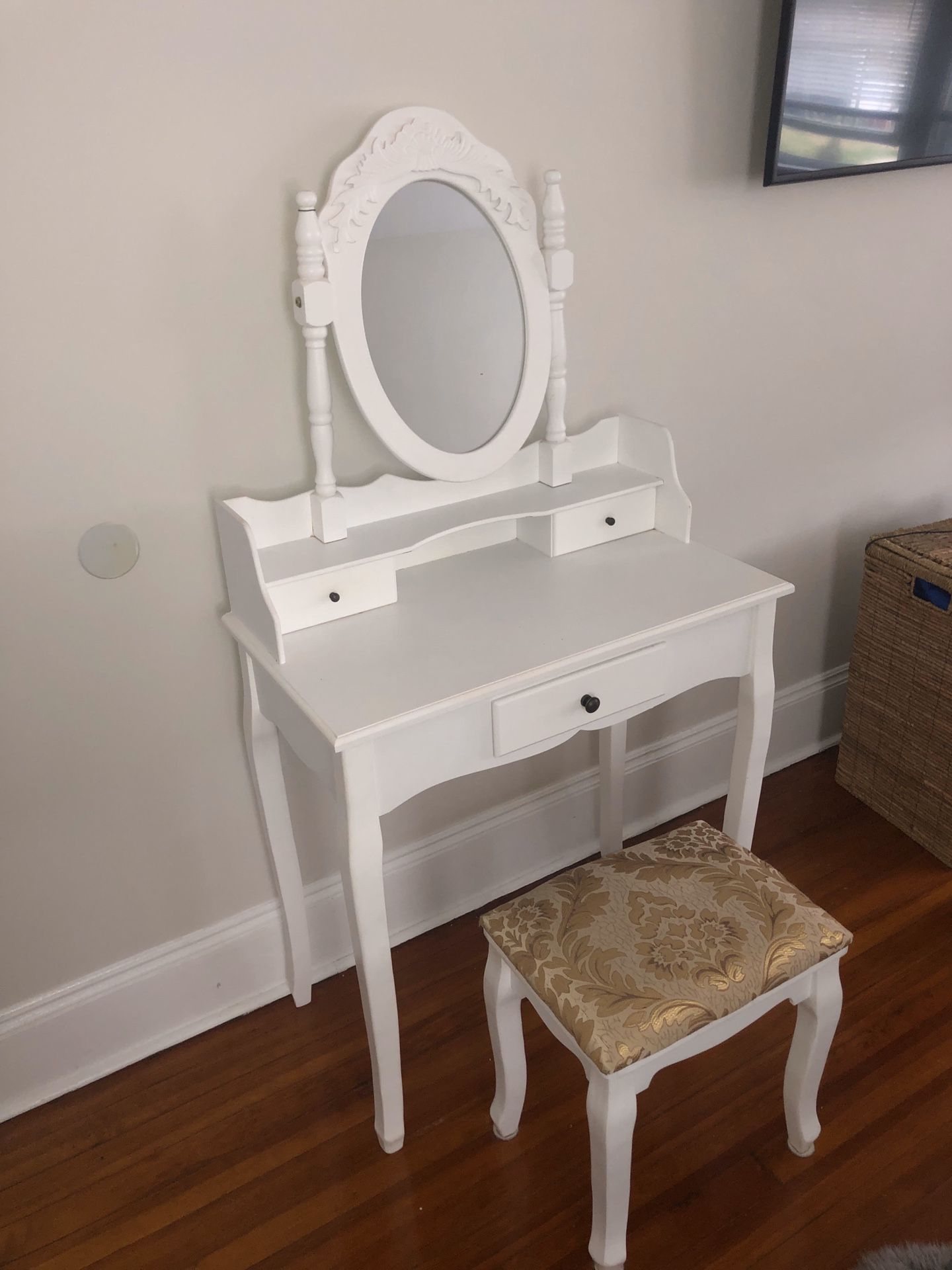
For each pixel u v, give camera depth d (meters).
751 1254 1.40
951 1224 1.42
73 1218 1.50
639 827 2.24
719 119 1.70
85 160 1.24
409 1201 1.50
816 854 2.15
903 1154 1.52
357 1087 1.68
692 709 2.21
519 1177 1.53
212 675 1.59
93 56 1.20
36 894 1.58
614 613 1.46
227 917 1.78
